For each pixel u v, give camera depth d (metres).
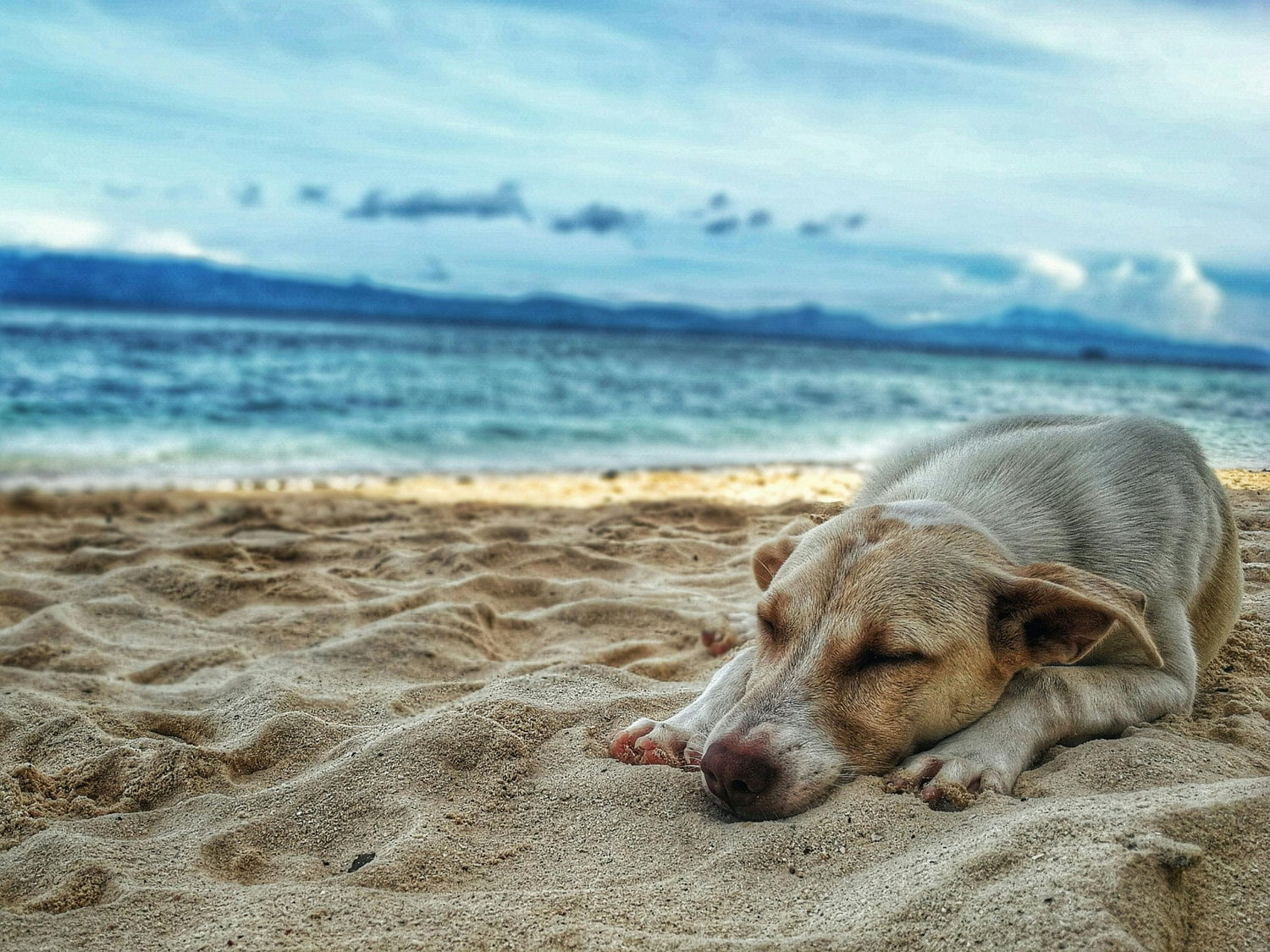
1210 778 0.47
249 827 0.51
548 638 0.89
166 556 1.15
